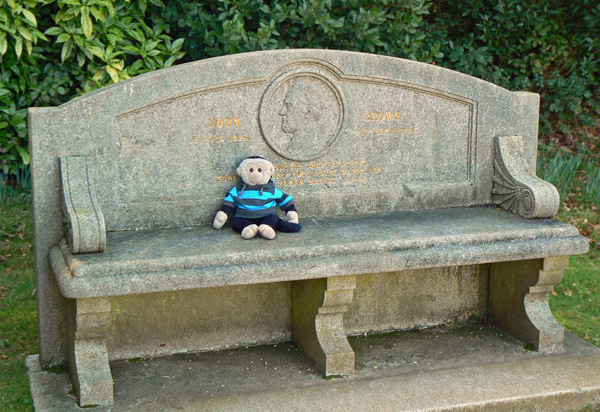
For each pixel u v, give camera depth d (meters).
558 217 6.10
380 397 3.42
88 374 3.31
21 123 5.58
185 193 3.81
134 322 3.80
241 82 3.75
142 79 3.58
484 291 4.46
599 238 5.82
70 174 3.45
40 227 3.53
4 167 5.73
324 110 3.97
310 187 4.04
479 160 4.33
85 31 5.33
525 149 4.41
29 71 5.70
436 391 3.49
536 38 7.18
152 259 3.22
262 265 3.33
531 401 3.46
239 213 3.75
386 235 3.67
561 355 3.95
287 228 3.71
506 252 3.71
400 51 6.30
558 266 3.91
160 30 5.94
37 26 5.62
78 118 3.51
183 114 3.71
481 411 3.38
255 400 3.39
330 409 3.31
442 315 4.41
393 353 3.96
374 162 4.14
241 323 4.01
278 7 5.85
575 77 7.29
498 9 6.95
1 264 5.05
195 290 3.86
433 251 3.60
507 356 3.93
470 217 4.09
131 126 3.63
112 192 3.66
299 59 3.84
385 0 6.10
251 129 3.85
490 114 4.29
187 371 3.71
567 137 7.61
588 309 4.75
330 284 3.50
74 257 3.23
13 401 3.38
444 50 7.10
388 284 4.22
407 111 4.14
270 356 3.91
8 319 4.36
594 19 7.25
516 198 4.16
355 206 4.13
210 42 5.90
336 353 3.62
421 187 4.23
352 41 6.15
